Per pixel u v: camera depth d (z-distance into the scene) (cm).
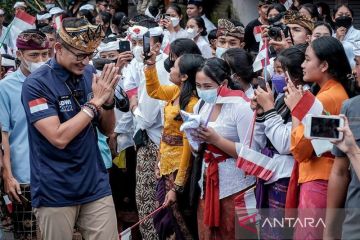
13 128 568
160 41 649
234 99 484
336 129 349
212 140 475
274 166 454
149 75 567
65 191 463
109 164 616
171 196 540
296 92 411
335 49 428
